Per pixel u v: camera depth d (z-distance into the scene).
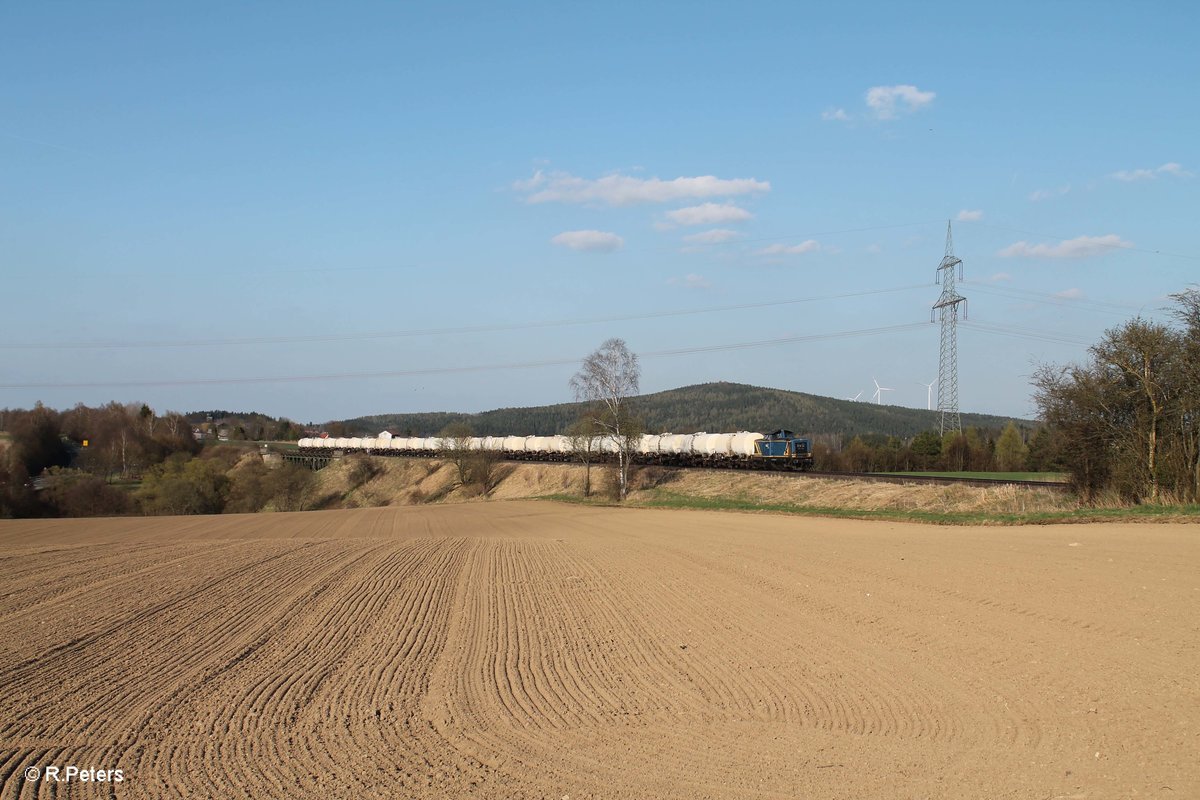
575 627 18.11
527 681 13.82
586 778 9.60
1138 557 23.98
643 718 11.80
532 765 10.05
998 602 18.53
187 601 21.66
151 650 16.14
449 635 17.50
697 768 9.86
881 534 34.25
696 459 81.38
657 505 62.28
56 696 13.07
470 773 9.81
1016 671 13.34
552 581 25.06
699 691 13.02
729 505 56.19
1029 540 29.28
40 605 20.98
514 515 61.62
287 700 12.83
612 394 74.69
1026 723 11.00
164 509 88.12
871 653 14.91
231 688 13.49
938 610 18.12
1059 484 45.91
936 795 8.91
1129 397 39.34
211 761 10.29
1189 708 11.20
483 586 24.33
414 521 59.06
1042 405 42.38
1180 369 37.72
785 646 15.70
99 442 107.06
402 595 22.81
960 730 10.89
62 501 83.94
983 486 46.19
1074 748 10.06
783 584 22.64
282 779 9.68
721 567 26.53
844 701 12.29
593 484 79.69
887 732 10.96
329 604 21.31
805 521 43.22
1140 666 13.17
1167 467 38.25
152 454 108.38
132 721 11.86
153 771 9.97
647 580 24.53
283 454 134.12
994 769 9.56
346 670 14.66
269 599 22.06
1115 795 8.72
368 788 9.38
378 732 11.35
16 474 82.25
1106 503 40.19
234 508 95.44
